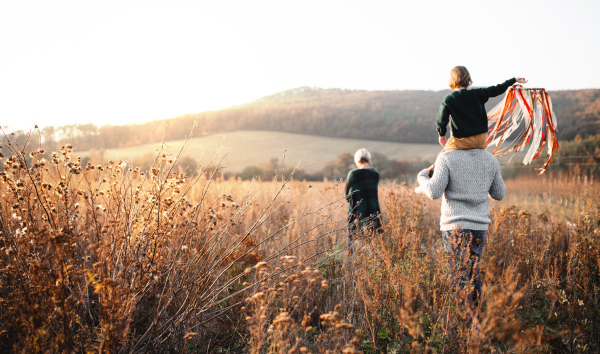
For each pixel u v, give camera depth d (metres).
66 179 2.32
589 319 2.72
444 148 3.01
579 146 22.77
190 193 3.98
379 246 2.92
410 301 1.98
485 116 2.93
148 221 2.50
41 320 1.75
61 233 1.80
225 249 2.75
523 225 4.04
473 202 2.85
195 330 2.52
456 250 2.65
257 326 1.86
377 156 67.12
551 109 3.18
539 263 3.39
